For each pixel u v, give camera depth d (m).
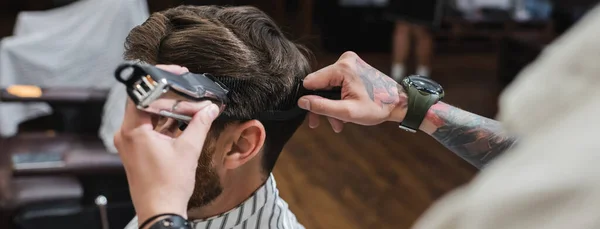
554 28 6.40
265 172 0.96
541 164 0.31
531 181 0.30
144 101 0.64
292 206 3.30
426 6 5.29
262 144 0.89
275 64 0.89
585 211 0.29
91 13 2.87
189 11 0.90
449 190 3.61
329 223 3.17
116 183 2.26
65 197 2.25
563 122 0.31
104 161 2.21
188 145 0.67
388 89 1.02
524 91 0.33
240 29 0.88
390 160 3.95
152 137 0.66
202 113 0.69
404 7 5.47
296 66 0.93
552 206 0.30
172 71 0.71
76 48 2.87
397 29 5.58
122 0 2.78
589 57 0.31
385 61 6.10
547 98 0.32
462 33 6.32
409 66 6.04
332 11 6.12
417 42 5.66
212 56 0.85
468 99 5.19
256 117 0.88
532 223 0.30
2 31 6.12
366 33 6.23
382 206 3.38
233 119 0.86
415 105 1.02
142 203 0.65
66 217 2.17
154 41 0.88
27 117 3.38
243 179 0.93
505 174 0.32
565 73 0.32
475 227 0.31
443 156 4.04
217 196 0.92
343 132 4.29
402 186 3.62
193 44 0.85
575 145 0.30
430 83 1.05
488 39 6.53
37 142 2.59
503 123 0.35
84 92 2.61
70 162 2.19
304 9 5.82
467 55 6.46
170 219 0.63
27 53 2.91
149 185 0.65
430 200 3.48
